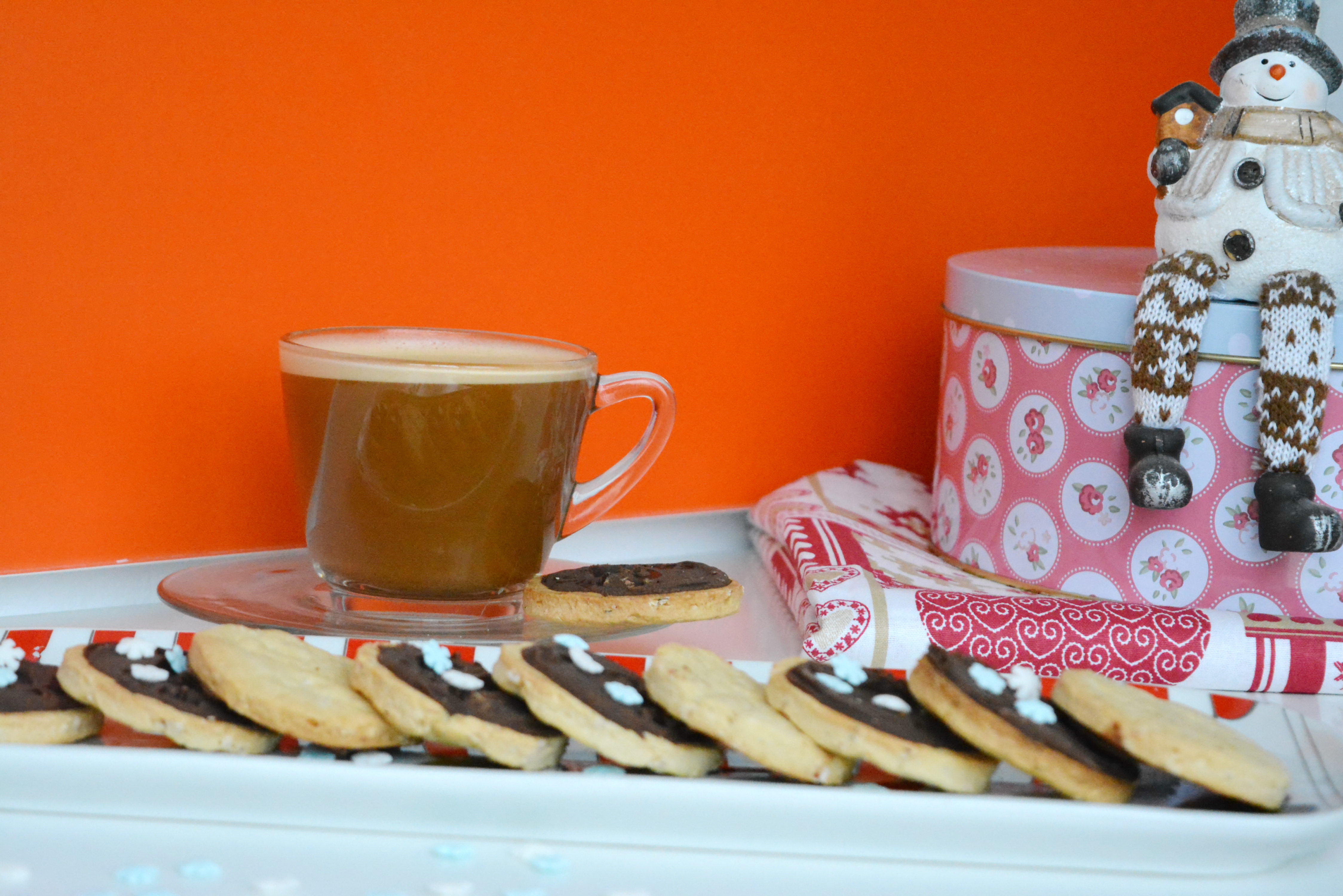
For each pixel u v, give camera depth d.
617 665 0.63
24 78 0.73
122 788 0.58
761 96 0.87
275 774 0.58
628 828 0.59
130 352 0.76
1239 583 0.74
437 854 0.58
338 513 0.70
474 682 0.61
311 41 0.77
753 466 0.90
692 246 0.87
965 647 0.71
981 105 0.93
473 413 0.69
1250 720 0.64
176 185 0.76
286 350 0.70
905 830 0.58
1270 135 0.72
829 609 0.72
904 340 0.93
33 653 0.66
